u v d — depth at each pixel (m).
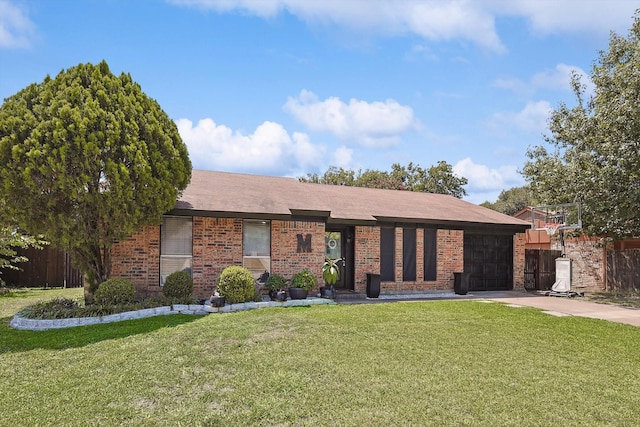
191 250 12.02
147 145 10.05
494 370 6.00
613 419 4.50
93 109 9.16
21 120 8.74
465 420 4.41
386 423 4.31
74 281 16.50
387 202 17.22
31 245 15.33
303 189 16.36
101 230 9.80
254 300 11.34
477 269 17.17
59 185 8.82
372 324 8.78
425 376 5.68
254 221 12.80
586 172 15.51
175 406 4.69
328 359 6.34
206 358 6.31
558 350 7.14
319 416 4.46
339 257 14.91
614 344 7.66
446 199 20.47
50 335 7.80
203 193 13.05
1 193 8.70
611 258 18.73
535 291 17.66
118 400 4.84
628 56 16.08
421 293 15.32
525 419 4.46
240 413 4.51
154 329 8.07
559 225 16.91
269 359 6.29
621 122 14.28
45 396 4.95
